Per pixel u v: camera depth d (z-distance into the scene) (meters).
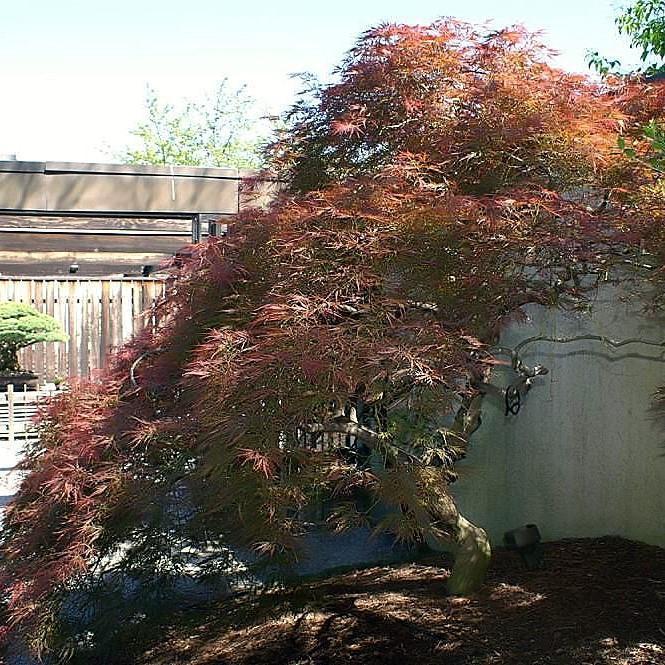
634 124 4.43
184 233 12.81
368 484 3.40
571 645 3.76
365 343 3.19
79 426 3.84
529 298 3.88
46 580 3.33
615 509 5.50
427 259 3.61
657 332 5.23
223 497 3.26
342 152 4.39
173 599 3.79
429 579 4.75
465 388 3.77
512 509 5.53
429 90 4.24
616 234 3.71
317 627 4.04
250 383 3.17
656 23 8.67
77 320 12.18
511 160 4.07
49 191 9.01
